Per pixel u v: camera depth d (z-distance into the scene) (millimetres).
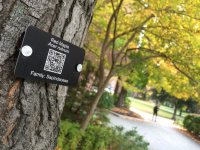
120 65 9148
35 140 1197
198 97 8508
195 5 6695
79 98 11180
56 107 1269
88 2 1340
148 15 8195
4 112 1076
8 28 1023
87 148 7480
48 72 1159
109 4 9281
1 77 1041
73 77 1310
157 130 22688
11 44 1032
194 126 24594
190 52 7266
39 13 1088
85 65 11898
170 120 33906
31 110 1149
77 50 1293
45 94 1200
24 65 1056
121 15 8969
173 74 8680
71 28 1249
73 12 1244
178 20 7082
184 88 8531
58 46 1177
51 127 1267
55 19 1157
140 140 10000
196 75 7426
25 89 1107
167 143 18156
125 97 29062
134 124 22188
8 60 1037
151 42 8516
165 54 7641
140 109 37375
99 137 8086
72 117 10367
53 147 1317
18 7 1038
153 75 9352
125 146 9055
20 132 1131
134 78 10414
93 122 10609
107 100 16766
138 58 8578
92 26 10094
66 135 6898
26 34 1037
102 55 9031
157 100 39750
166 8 6914
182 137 22250
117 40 10508
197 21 6984
